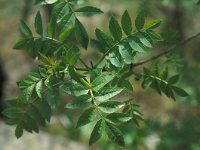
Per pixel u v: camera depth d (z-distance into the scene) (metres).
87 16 0.99
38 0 1.02
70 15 0.99
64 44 0.99
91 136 0.86
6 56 4.90
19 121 1.02
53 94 0.94
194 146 2.07
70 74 0.89
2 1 4.25
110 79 0.89
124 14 0.96
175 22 3.16
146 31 0.96
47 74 0.93
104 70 0.97
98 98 0.87
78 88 0.88
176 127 2.17
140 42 0.96
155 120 2.12
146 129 1.98
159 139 2.04
